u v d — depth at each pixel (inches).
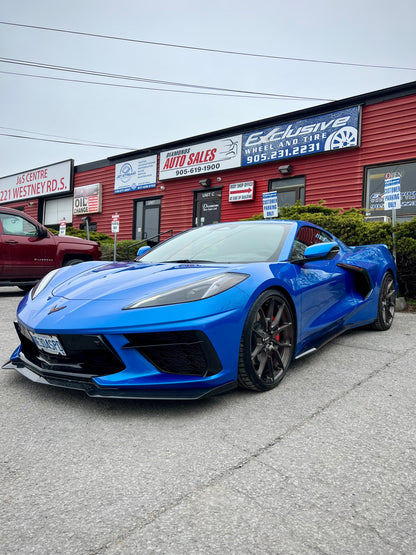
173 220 499.2
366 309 144.0
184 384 77.6
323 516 49.6
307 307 107.0
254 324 88.3
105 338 78.1
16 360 99.2
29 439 69.1
